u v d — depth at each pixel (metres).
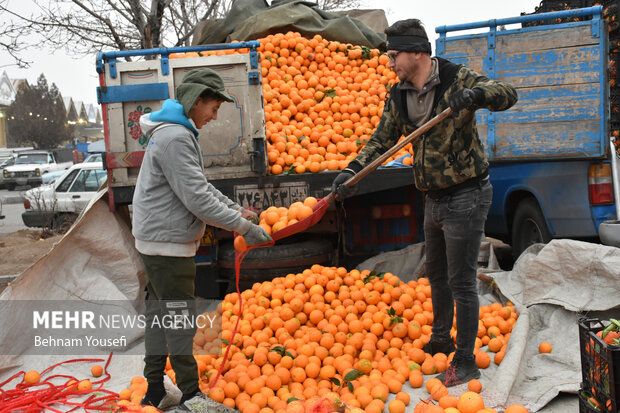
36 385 3.77
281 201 5.38
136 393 3.59
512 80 5.55
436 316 4.04
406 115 3.63
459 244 3.54
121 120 5.34
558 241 4.46
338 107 6.28
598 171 5.49
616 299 4.14
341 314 4.55
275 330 4.41
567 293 4.38
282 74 6.64
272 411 3.36
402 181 5.26
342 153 5.83
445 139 3.45
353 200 5.89
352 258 6.02
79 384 3.71
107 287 4.76
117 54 5.33
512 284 4.91
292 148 5.64
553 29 5.40
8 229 14.94
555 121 5.46
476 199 3.51
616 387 2.64
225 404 3.48
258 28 7.48
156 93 5.30
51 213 12.63
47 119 64.38
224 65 5.34
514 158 5.61
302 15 7.50
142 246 3.23
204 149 5.37
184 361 3.31
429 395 3.55
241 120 5.34
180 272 3.25
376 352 4.16
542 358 3.95
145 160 3.25
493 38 5.56
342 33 7.44
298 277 4.96
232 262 5.46
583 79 5.36
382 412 3.33
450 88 3.42
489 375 3.78
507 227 6.66
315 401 3.13
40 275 4.56
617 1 9.63
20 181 28.50
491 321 4.38
